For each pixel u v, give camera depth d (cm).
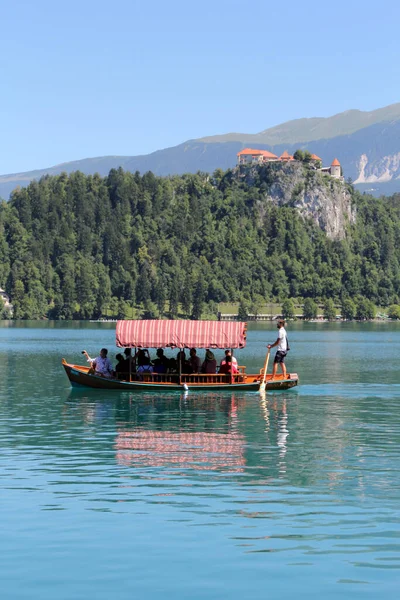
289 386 7269
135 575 2323
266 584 2256
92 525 2766
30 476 3509
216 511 2934
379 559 2434
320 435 4691
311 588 2230
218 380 7006
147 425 5075
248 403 6306
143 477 3484
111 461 3850
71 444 4341
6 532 2691
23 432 4769
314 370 10662
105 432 4778
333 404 6306
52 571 2353
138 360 7269
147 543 2580
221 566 2384
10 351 15962
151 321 7006
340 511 2931
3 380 8462
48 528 2733
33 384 7950
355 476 3519
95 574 2331
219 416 5534
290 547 2538
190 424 5125
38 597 2177
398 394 7138
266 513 2908
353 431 4850
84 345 19400
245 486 3319
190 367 7081
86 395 6831
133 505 3014
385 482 3397
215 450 4166
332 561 2419
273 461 3862
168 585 2253
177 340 6956
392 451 4153
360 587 2234
